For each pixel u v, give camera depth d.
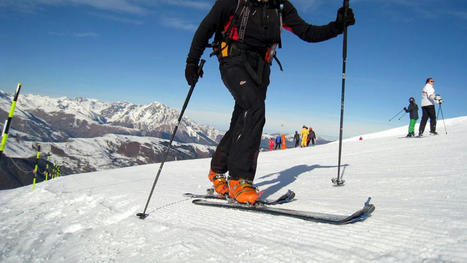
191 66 2.71
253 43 2.54
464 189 2.65
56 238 2.21
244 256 1.47
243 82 2.53
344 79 3.23
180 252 1.59
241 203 2.57
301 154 10.82
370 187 3.30
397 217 1.90
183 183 5.43
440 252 1.27
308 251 1.45
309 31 2.72
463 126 14.77
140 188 4.66
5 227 2.72
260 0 2.54
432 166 4.33
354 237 1.60
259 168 7.45
